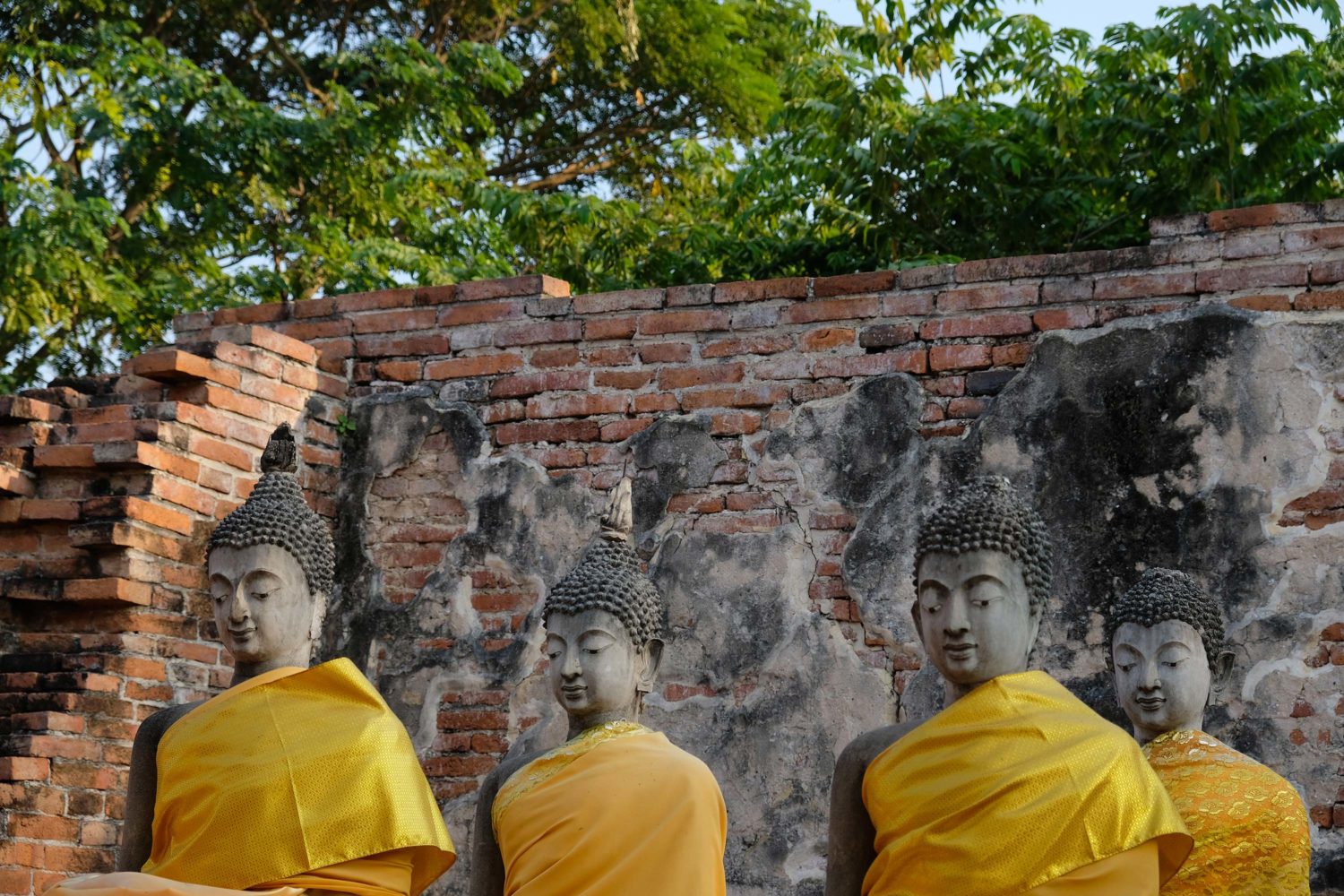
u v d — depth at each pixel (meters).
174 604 7.09
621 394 7.47
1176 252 6.83
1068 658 6.58
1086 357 6.83
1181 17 10.74
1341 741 6.19
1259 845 4.56
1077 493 6.72
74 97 13.52
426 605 7.53
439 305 7.86
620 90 16.56
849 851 4.29
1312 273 6.62
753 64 16.44
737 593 7.08
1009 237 11.50
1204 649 5.02
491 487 7.56
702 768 4.40
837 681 6.87
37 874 6.47
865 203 11.84
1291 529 6.43
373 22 15.73
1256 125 11.17
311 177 13.87
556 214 13.31
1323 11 10.55
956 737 4.13
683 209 16.22
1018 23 11.76
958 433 6.96
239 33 15.31
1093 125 11.41
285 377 7.66
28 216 12.23
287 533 4.77
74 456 7.10
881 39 12.38
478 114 14.57
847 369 7.17
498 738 7.27
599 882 4.21
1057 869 3.91
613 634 4.62
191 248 13.97
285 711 4.50
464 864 7.16
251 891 4.25
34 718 6.66
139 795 4.66
